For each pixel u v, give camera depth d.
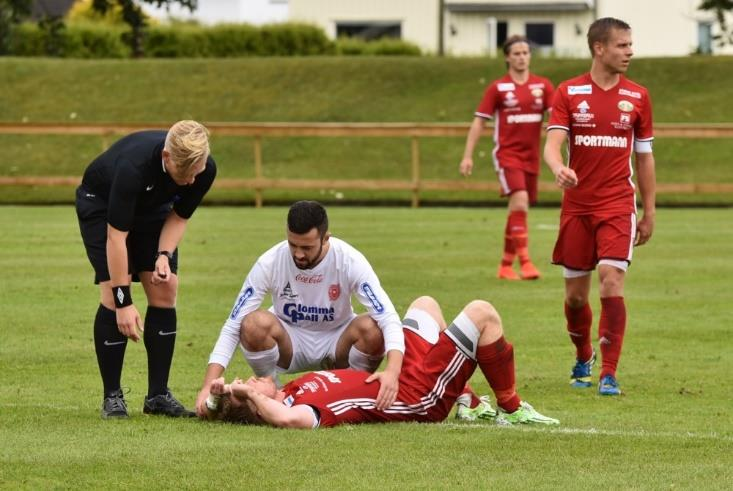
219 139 72.12
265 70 79.12
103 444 14.49
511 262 33.06
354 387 15.55
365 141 71.56
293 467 13.37
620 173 19.84
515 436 15.02
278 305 16.45
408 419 15.70
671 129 58.25
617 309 19.39
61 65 80.12
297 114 74.00
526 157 33.31
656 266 35.91
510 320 26.22
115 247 15.79
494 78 77.50
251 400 15.34
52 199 63.38
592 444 14.72
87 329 24.59
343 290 16.20
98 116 74.25
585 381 20.03
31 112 74.62
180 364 21.23
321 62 80.06
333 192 65.75
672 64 76.75
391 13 111.62
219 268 34.38
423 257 37.66
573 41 109.12
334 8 112.31
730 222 50.59
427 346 15.88
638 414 17.34
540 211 57.59
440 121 72.38
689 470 13.45
